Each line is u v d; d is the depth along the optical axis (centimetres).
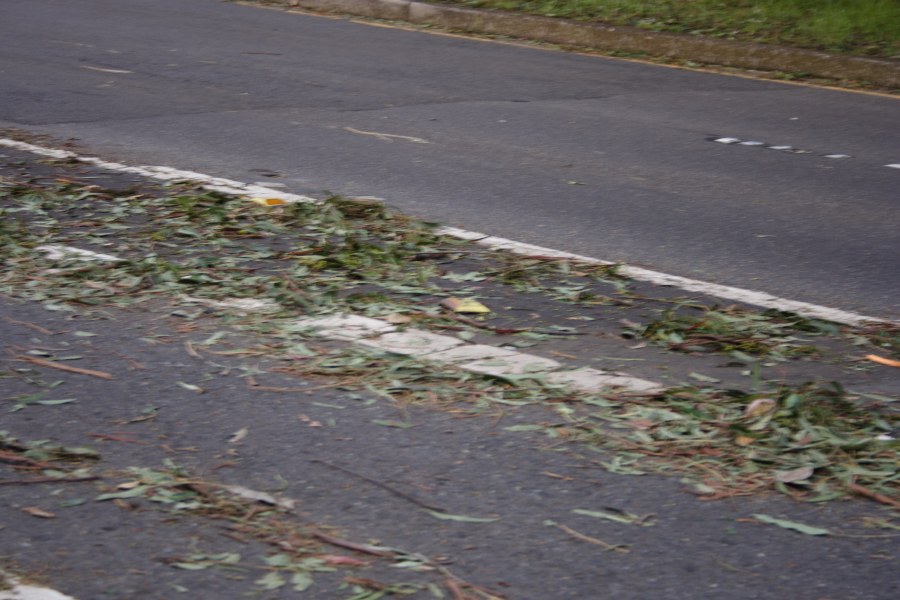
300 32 1612
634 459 478
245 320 614
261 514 428
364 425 500
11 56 1356
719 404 531
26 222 768
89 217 786
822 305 687
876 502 450
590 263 743
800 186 967
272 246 742
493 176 955
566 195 908
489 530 421
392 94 1255
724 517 436
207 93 1215
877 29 1589
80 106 1132
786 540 423
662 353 597
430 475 460
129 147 989
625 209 877
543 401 529
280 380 542
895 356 607
